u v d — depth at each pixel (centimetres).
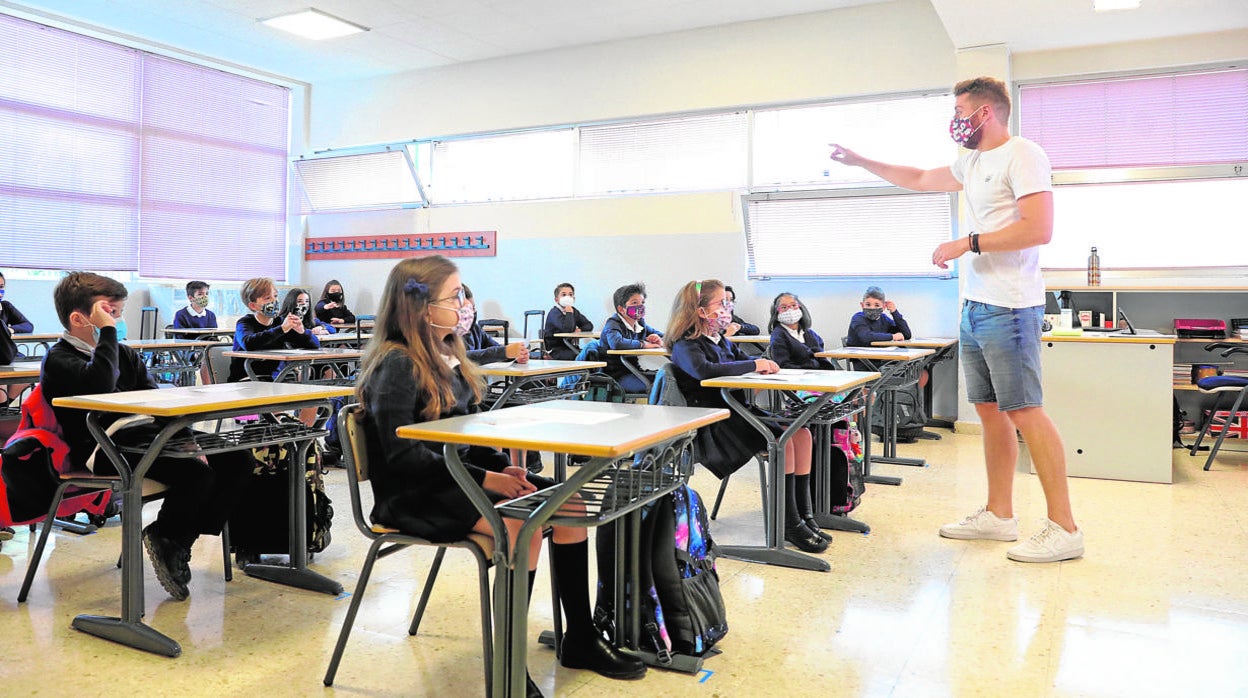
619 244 805
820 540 321
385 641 233
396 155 891
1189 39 608
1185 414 615
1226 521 371
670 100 775
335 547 328
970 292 327
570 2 690
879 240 701
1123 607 262
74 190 768
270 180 947
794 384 283
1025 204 299
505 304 863
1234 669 216
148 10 717
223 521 274
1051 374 478
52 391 256
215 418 226
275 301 498
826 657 223
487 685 186
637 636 218
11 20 716
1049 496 316
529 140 848
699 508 234
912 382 516
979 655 225
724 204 758
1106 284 621
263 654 224
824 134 723
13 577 286
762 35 735
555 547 213
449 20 736
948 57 670
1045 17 565
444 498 190
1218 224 620
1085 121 647
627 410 211
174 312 832
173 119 844
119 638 230
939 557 317
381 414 191
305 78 934
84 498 277
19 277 739
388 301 203
